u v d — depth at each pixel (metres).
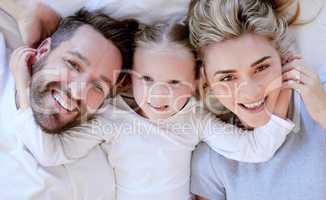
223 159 1.11
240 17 0.94
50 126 1.02
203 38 0.96
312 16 1.04
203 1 0.97
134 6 1.04
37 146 1.01
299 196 1.06
